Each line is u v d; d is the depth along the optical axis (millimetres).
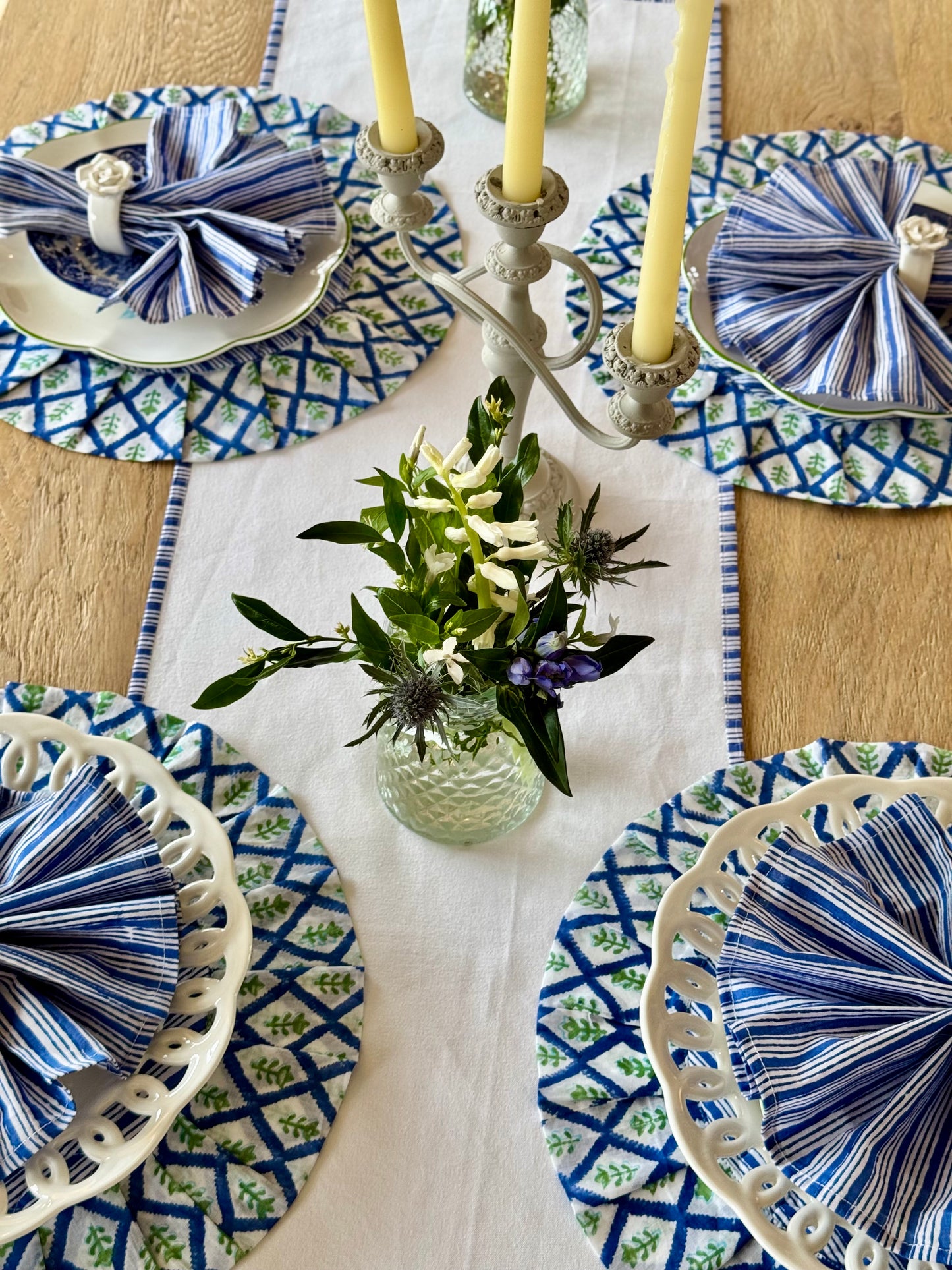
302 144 1228
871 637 934
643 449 1033
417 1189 701
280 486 1006
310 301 1060
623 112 1277
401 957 787
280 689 905
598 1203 691
